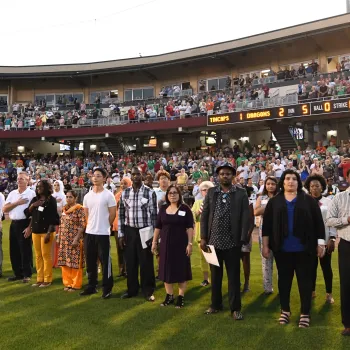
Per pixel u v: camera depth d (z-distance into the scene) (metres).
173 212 5.45
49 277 6.62
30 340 4.26
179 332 4.45
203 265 6.52
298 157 18.14
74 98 33.03
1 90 34.06
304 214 4.58
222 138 26.20
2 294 6.05
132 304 5.52
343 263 4.36
